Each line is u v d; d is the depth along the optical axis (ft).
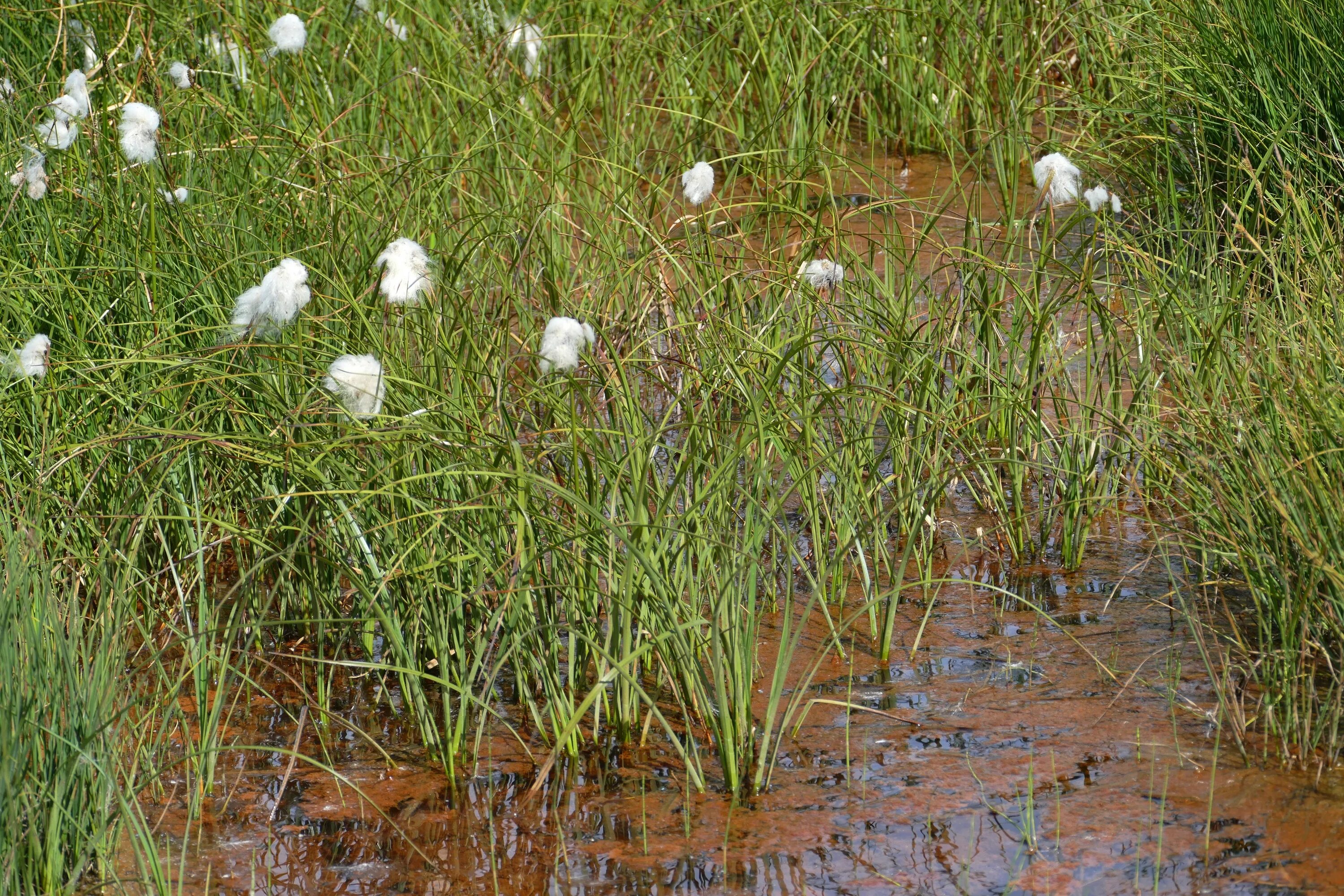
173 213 17.90
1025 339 19.70
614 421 15.49
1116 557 15.57
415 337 16.39
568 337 13.21
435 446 13.16
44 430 14.28
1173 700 12.52
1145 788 11.41
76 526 14.62
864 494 15.34
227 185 19.60
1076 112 28.37
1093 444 16.98
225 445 13.30
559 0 30.68
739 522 15.97
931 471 16.22
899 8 29.12
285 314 13.43
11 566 11.83
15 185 18.13
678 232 23.68
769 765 12.09
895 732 12.52
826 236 19.71
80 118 18.47
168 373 15.52
